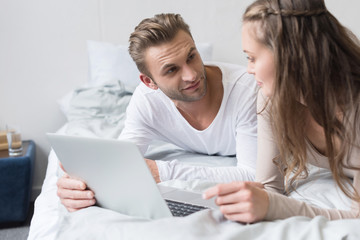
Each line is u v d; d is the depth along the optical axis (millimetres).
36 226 1332
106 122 2309
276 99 1043
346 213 1076
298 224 908
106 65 2643
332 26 1045
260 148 1348
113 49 2676
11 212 2555
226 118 1666
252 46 1058
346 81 1022
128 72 2627
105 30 2867
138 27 1563
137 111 1778
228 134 1733
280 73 1024
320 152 1281
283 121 1062
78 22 2846
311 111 1048
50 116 2926
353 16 2840
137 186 1046
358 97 1034
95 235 958
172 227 903
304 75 1017
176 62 1466
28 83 2879
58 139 1131
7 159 2500
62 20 2834
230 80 1638
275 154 1321
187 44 1477
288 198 1044
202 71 1521
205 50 2686
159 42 1472
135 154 983
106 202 1172
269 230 894
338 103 1039
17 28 2814
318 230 860
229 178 1547
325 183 1398
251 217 947
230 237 856
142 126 1821
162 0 2855
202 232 891
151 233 898
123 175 1052
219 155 1946
